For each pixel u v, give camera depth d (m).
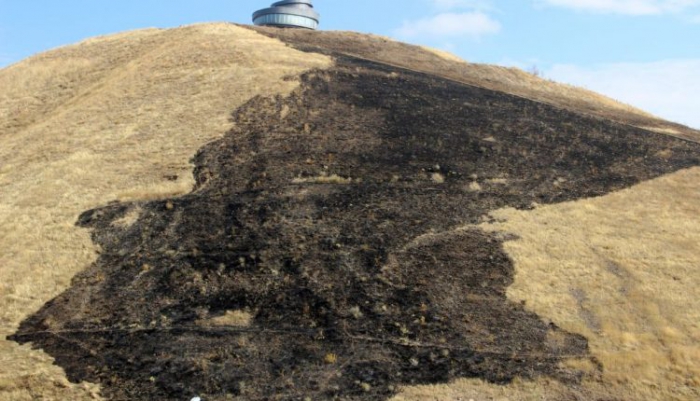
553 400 14.66
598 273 20.03
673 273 20.09
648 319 17.83
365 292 18.75
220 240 21.56
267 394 14.90
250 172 26.19
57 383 15.41
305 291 18.77
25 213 24.39
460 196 24.89
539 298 18.61
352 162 26.98
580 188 26.34
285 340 16.88
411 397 14.71
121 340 17.12
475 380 15.37
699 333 17.16
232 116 31.45
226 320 17.75
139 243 21.78
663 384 15.23
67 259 21.06
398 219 22.88
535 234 22.25
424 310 18.02
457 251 20.95
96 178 26.67
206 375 15.59
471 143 29.66
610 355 16.19
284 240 21.36
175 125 31.19
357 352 16.39
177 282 19.48
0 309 18.73
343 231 21.97
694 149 31.72
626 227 23.16
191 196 24.70
